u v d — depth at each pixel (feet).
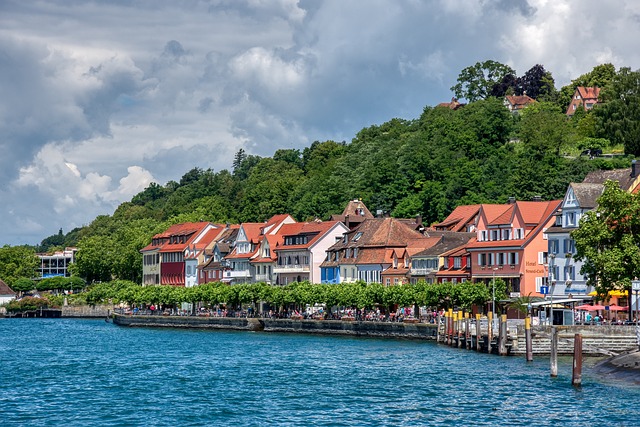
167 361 452.35
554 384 334.03
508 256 581.94
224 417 286.66
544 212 585.22
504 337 418.92
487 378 353.10
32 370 420.36
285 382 360.89
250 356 467.93
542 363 394.52
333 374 381.60
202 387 351.05
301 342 554.05
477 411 289.33
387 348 488.85
